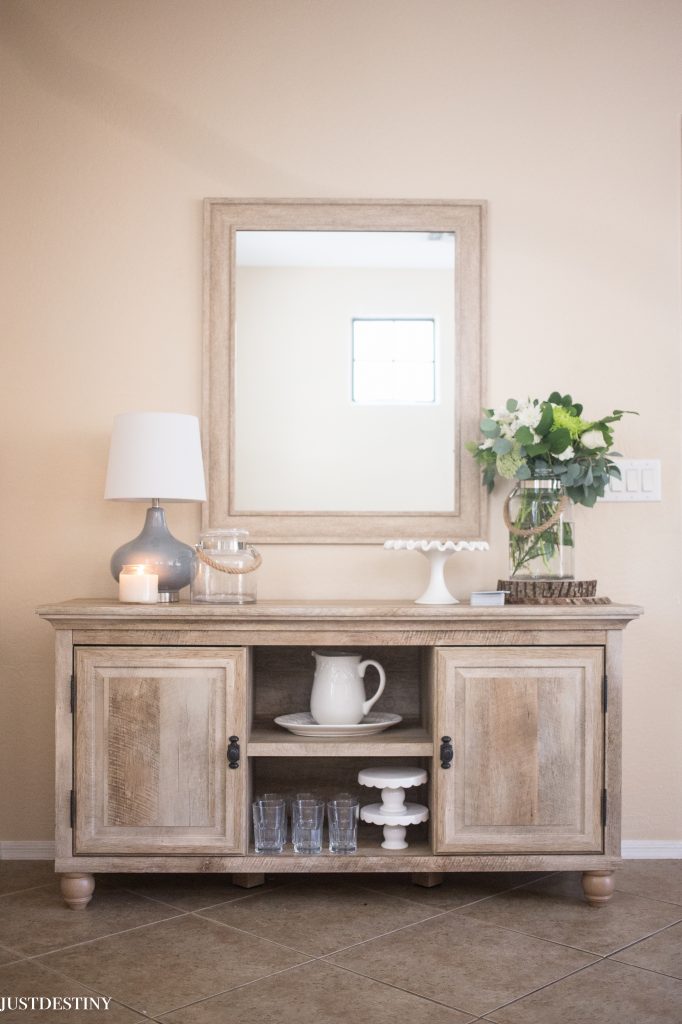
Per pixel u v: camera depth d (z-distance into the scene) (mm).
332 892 2445
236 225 2746
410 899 2391
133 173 2756
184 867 2295
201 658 2305
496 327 2768
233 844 2299
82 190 2750
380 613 2293
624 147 2760
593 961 2006
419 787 2674
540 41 2785
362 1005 1805
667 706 2752
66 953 2045
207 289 2729
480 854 2318
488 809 2314
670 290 2781
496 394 2760
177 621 2305
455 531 2736
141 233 2752
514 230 2777
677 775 2744
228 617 2293
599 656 2328
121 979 1916
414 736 2434
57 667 2301
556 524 2537
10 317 2736
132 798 2297
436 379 2746
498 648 2328
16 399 2732
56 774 2289
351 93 2779
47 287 2740
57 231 2744
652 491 2760
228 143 2768
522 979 1919
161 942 2105
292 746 2336
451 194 2779
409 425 2742
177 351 2744
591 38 2779
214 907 2330
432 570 2545
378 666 2539
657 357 2771
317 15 2770
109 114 2762
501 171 2760
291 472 2730
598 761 2322
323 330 2744
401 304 2750
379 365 2742
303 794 2424
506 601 2482
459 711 2324
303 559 2742
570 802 2316
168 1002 1814
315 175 2771
